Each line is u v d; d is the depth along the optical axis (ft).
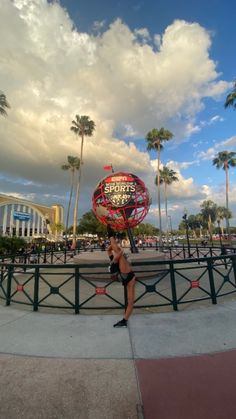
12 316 15.72
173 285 16.39
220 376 8.72
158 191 119.65
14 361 10.14
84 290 22.75
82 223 160.66
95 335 12.53
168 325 13.57
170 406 7.33
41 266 16.99
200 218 294.25
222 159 142.51
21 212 192.75
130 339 11.94
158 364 9.68
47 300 19.65
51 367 9.64
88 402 7.63
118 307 15.85
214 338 11.78
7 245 66.69
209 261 17.53
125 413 7.14
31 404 7.61
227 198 138.21
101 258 27.66
